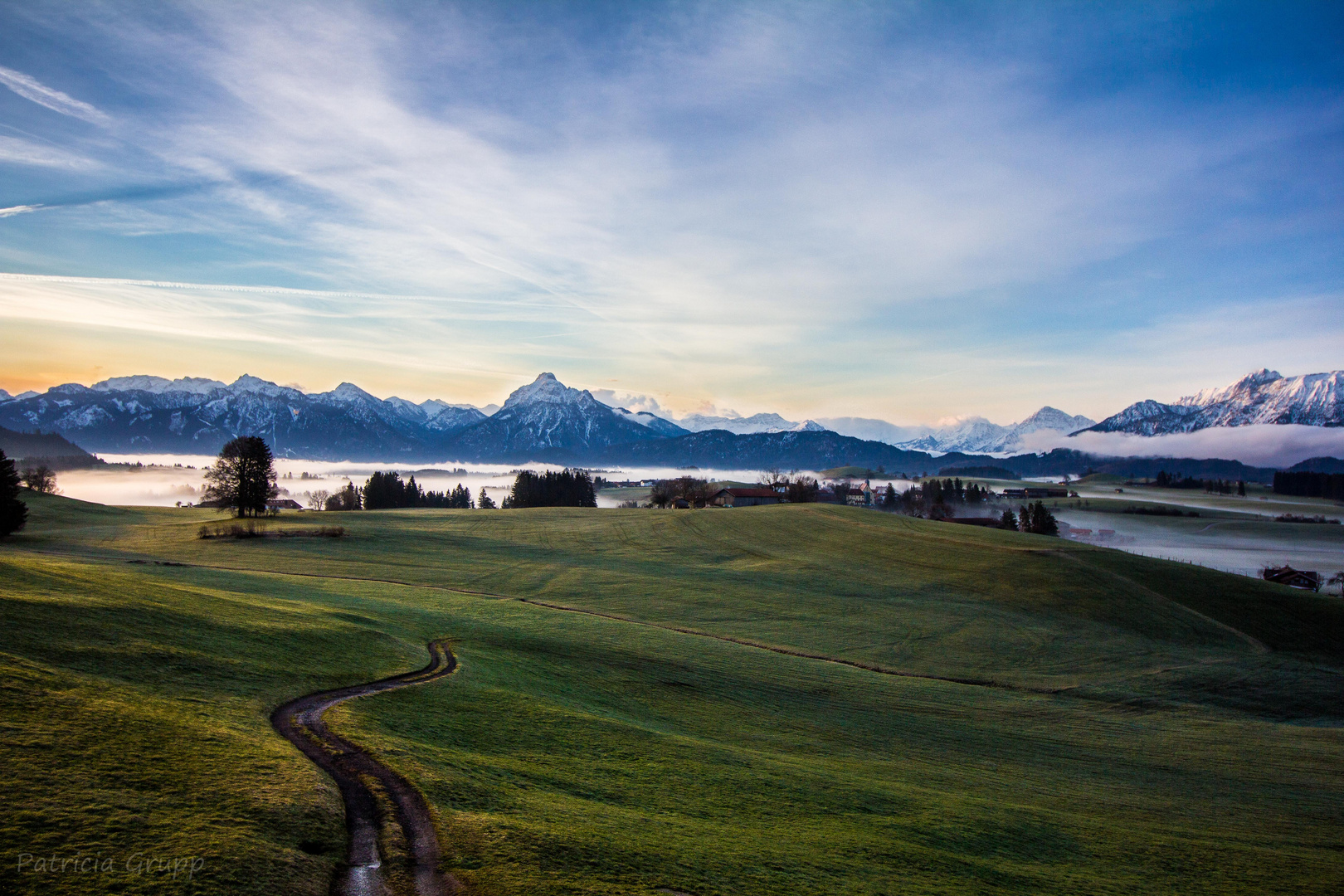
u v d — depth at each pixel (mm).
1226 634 63469
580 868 15695
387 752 20984
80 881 12312
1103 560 83125
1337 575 143125
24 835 13211
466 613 52062
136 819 14594
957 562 86625
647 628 54250
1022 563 83000
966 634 61438
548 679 35906
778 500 192125
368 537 97750
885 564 88438
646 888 15336
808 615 65438
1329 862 23938
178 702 21703
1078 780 31969
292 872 13984
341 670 30266
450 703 28047
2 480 79312
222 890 12836
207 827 14820
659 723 31812
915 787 27219
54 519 107188
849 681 45531
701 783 23594
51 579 33094
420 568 78438
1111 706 46250
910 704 42188
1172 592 72938
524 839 16578
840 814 22609
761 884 16516
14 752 15906
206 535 89625
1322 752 38531
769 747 30906
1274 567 162375
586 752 25109
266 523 102688
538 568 82875
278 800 16625
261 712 23172
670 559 92625
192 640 28453
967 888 18406
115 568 51281
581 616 55969
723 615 64125
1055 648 58812
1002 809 25875
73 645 24047
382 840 16000
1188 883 21078
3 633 23312
